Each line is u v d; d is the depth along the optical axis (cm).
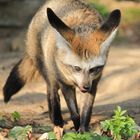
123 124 1012
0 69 1819
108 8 2930
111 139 990
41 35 1234
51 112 1253
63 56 1077
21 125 1184
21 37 2417
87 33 1074
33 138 1048
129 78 1755
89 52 1056
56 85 1202
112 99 1579
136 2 3120
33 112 1366
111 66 1884
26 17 2542
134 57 2130
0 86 1614
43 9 1273
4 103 1451
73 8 1182
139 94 1631
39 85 1675
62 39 1059
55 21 1049
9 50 2358
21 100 1511
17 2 2583
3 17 2536
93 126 1209
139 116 1288
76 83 1078
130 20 2856
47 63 1181
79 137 961
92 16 1145
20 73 1365
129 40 2616
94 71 1068
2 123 1163
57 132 1084
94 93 1135
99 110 1398
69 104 1153
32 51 1310
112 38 1063
